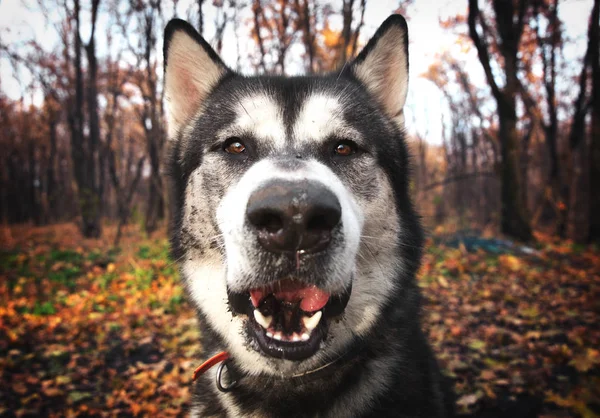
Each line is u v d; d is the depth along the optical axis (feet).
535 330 2.23
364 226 0.92
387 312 0.93
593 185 5.50
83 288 3.55
